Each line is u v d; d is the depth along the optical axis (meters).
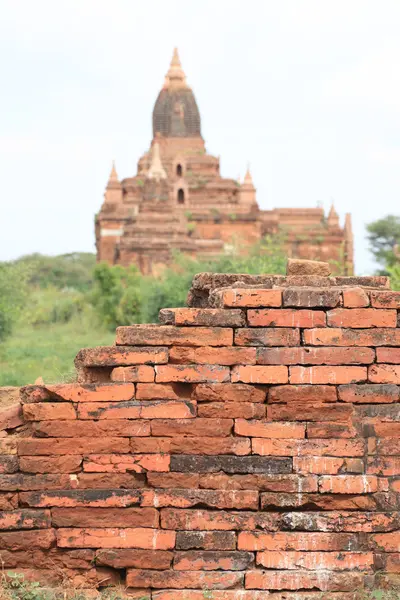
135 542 8.27
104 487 8.37
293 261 9.89
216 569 8.22
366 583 8.15
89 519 8.30
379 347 8.47
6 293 46.28
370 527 8.27
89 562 8.30
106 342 40.91
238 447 8.35
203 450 8.36
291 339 8.47
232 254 64.19
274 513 8.27
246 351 8.45
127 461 8.38
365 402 8.44
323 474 8.31
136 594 8.20
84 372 8.66
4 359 31.86
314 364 8.45
